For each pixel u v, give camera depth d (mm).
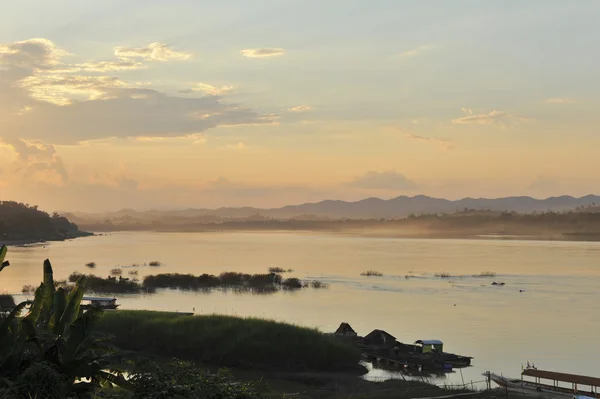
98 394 15664
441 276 139875
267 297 99562
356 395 39500
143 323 49031
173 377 16125
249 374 43531
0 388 14188
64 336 16266
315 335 48750
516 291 111438
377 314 82188
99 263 171250
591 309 89000
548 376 45531
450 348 60750
